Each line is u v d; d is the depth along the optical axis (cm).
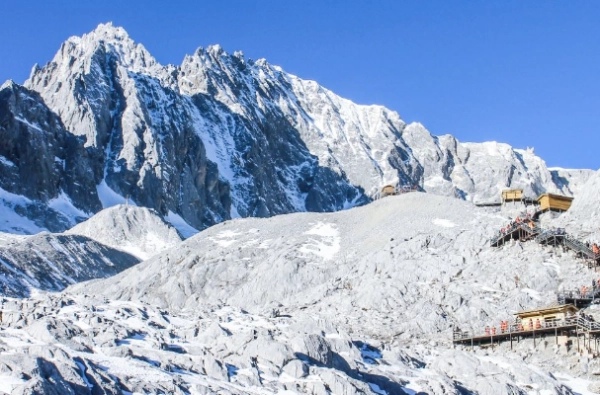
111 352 6594
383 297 12469
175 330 7988
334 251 15838
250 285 14462
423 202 17750
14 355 5500
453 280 12656
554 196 16000
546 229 13275
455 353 8850
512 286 12231
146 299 15100
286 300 13575
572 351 10088
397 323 11581
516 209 17250
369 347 8656
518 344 10456
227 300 14450
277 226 18075
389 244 14500
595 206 14775
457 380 8269
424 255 13550
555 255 12788
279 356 7038
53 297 8862
